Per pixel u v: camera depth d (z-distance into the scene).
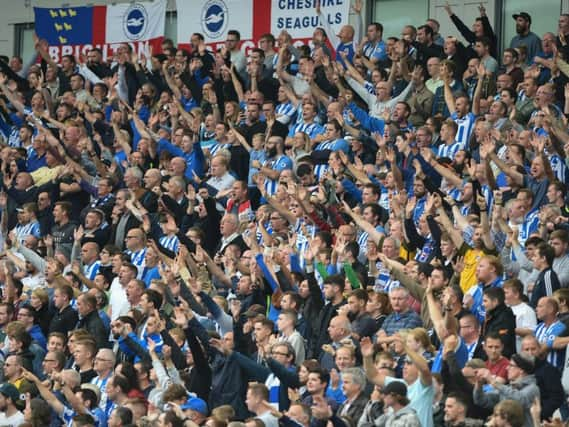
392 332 39.28
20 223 57.88
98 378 41.75
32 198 58.94
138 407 38.28
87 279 48.91
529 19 60.06
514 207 45.28
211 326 42.62
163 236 53.28
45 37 75.50
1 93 69.75
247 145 57.75
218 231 52.31
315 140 55.91
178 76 65.06
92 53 69.06
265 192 49.59
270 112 57.62
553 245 41.69
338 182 51.06
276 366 36.84
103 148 61.84
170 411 35.50
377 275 44.62
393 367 35.22
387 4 67.88
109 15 74.12
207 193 52.09
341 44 64.06
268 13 69.62
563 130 50.25
